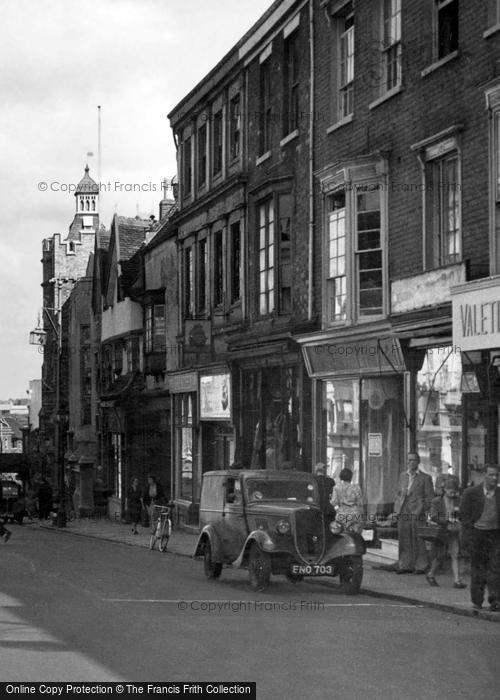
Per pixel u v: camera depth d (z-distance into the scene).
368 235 23.78
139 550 28.86
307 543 16.94
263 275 30.19
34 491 69.69
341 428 25.11
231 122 33.62
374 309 23.69
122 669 9.92
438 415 20.98
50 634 12.03
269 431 29.95
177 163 39.56
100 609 14.42
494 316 18.34
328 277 25.75
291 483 18.44
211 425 35.59
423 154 21.59
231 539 18.56
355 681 9.55
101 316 55.31
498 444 18.80
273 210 29.25
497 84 18.94
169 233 39.97
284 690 9.11
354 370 24.08
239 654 10.84
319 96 26.66
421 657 10.86
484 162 19.52
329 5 26.08
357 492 20.42
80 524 48.41
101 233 59.88
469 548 14.70
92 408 58.75
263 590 17.11
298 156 27.86
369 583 17.92
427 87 21.58
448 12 21.33
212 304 34.72
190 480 37.69
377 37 23.81
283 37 29.00
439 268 20.56
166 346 40.84
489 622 13.93
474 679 9.73
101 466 54.19
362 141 24.34
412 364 21.94
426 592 16.66
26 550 28.25
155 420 43.19
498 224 19.05
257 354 29.22
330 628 12.79
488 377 18.91
